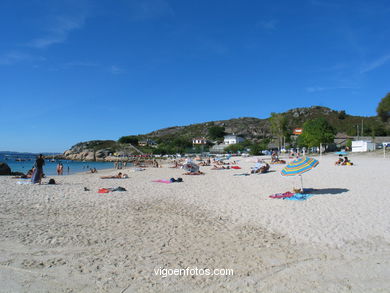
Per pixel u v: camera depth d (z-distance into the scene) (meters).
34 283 4.84
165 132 193.12
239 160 52.81
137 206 11.16
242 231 7.76
